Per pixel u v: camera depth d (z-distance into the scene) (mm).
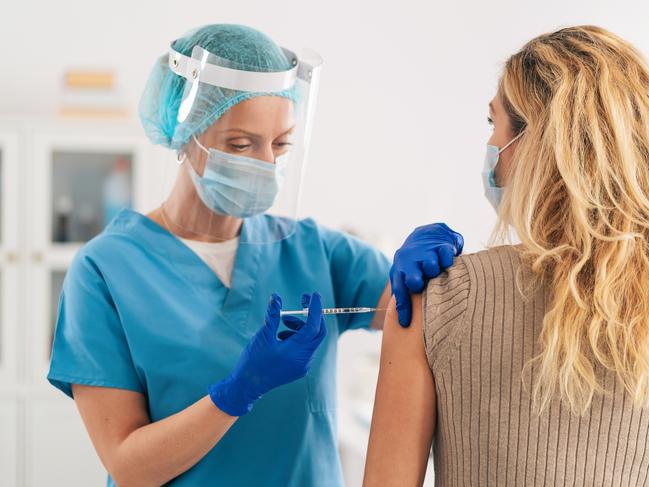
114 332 1332
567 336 930
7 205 3016
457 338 996
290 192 1415
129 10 3354
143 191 3086
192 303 1367
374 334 3314
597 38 1039
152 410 1322
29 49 3324
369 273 1507
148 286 1354
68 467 3014
